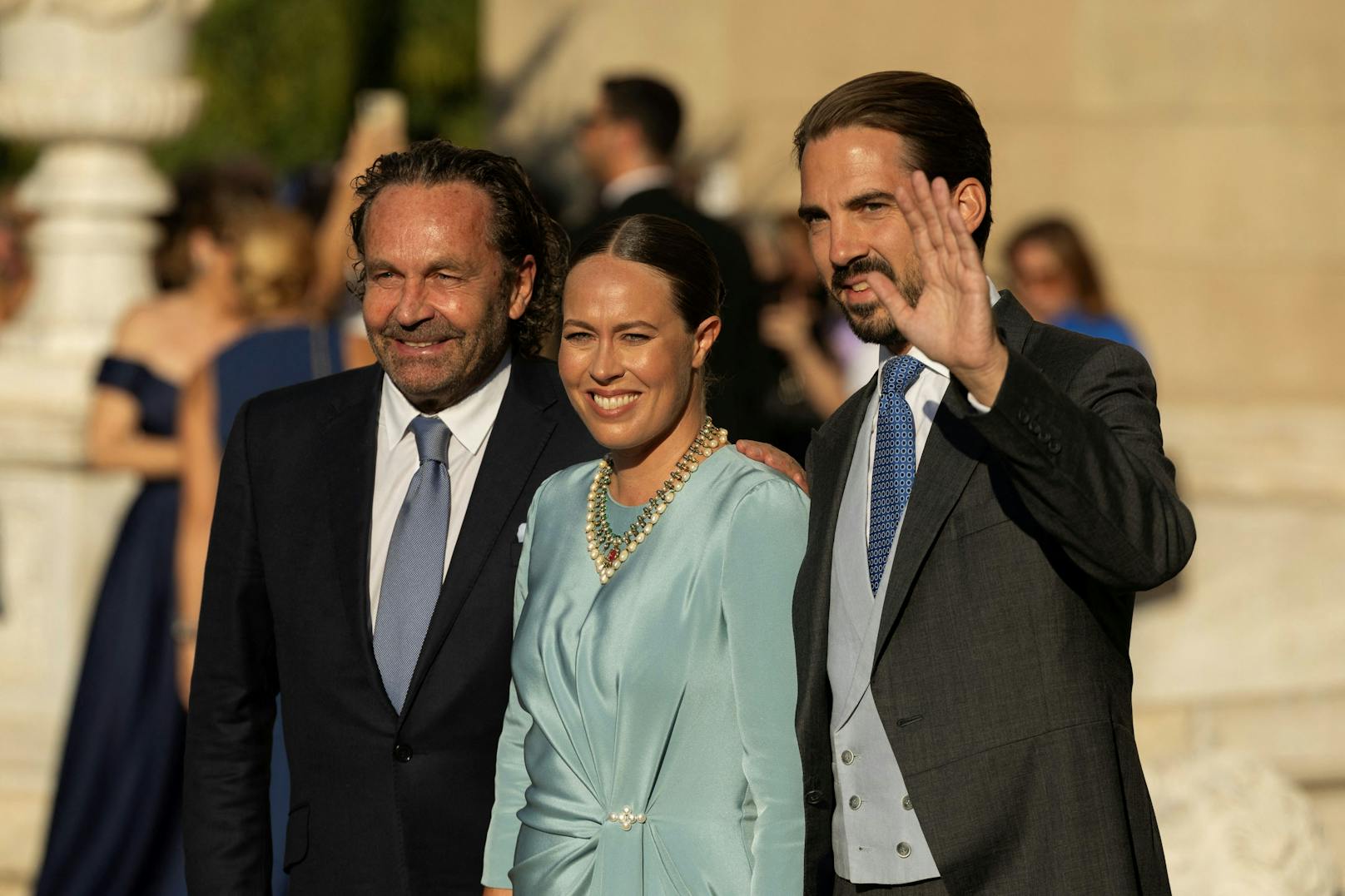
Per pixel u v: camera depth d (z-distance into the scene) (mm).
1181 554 8242
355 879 10227
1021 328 9305
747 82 35438
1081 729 8742
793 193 34719
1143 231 31984
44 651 20219
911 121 9086
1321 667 20938
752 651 9312
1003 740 8742
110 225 22281
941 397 9312
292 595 10539
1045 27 32500
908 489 9266
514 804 9883
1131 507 8070
